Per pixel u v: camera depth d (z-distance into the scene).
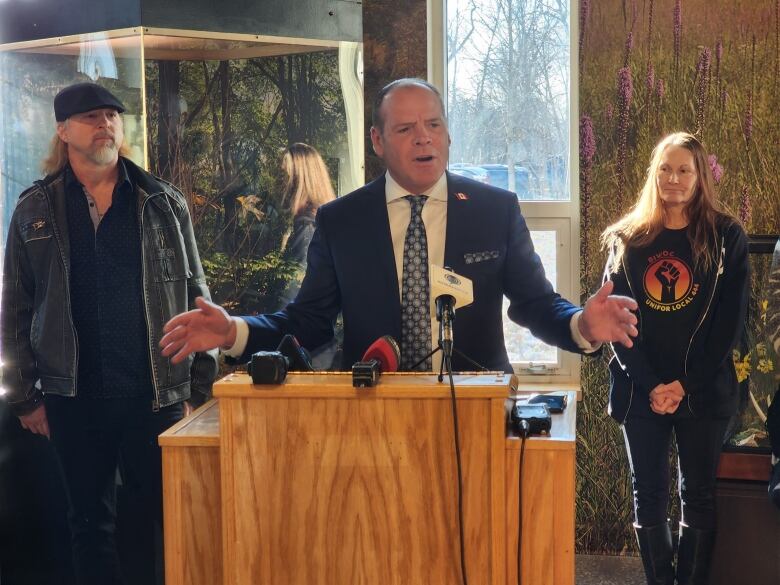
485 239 2.35
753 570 3.24
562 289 3.87
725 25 3.48
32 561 3.20
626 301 1.91
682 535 3.12
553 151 3.90
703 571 3.09
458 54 3.93
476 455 1.67
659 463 3.10
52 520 3.18
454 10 3.91
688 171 3.09
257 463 1.72
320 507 1.71
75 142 2.91
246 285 3.26
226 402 1.73
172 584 1.85
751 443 3.38
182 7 3.05
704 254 3.07
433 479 1.69
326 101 3.32
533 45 3.88
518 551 1.71
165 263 2.97
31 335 2.96
